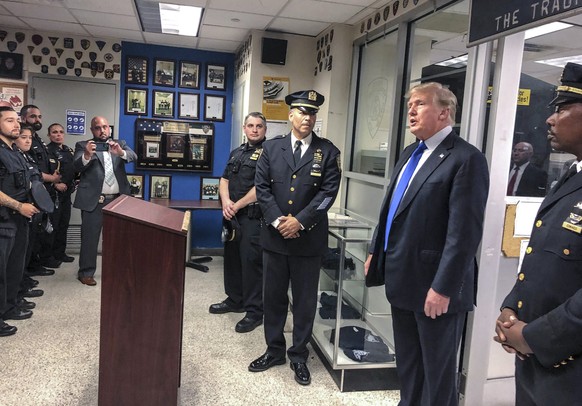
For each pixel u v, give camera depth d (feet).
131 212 6.34
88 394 7.86
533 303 4.39
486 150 7.34
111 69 17.04
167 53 17.54
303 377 8.58
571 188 4.34
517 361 4.79
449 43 9.11
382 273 6.62
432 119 5.94
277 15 12.64
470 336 7.58
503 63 7.05
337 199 13.66
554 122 4.41
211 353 9.69
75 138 17.04
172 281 6.24
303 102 8.39
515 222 7.44
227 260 12.01
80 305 12.09
